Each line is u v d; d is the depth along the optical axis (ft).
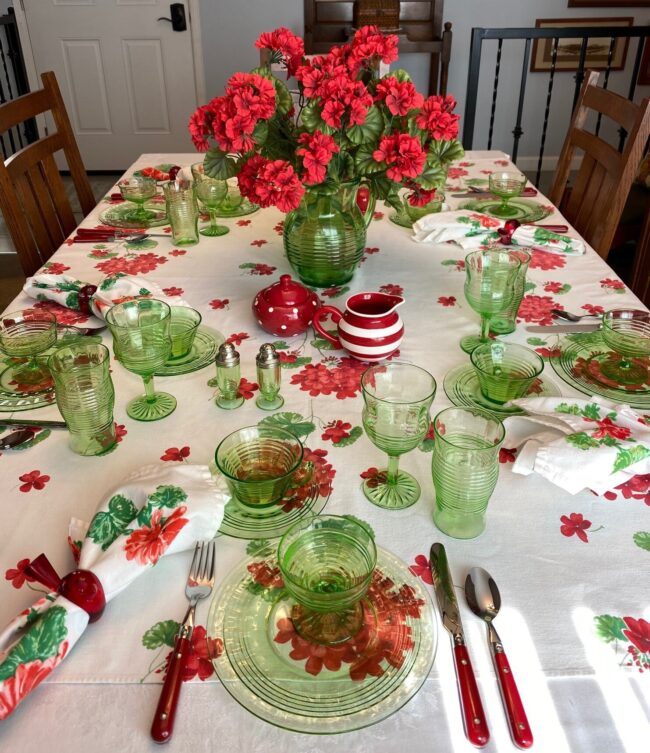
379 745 2.07
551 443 3.01
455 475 2.66
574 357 3.90
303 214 4.33
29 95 6.14
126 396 3.64
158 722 2.09
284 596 2.49
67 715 2.15
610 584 2.56
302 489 2.99
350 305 3.86
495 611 2.44
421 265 5.03
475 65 8.27
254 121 3.67
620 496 2.96
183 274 4.92
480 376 3.50
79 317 4.33
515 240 5.25
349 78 3.80
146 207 6.10
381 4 11.53
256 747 2.06
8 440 3.28
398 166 3.78
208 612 2.45
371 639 2.35
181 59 13.51
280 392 3.65
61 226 6.45
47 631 2.24
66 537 2.78
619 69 13.85
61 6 13.00
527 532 2.78
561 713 2.15
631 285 6.65
